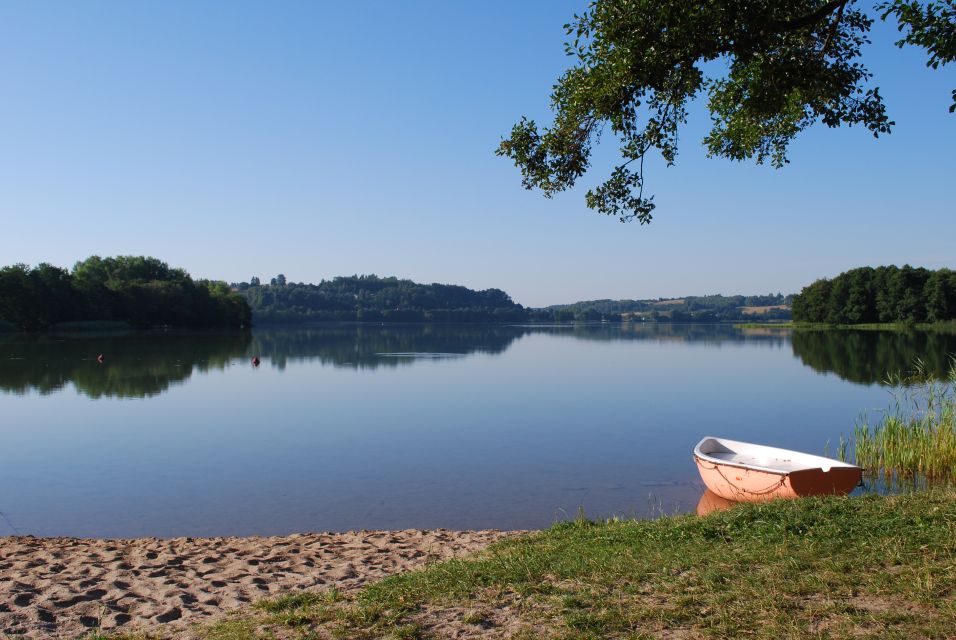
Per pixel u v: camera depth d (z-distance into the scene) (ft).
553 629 20.17
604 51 30.50
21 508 49.88
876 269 403.95
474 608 22.50
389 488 55.52
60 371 155.33
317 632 21.16
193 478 59.26
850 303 402.31
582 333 472.85
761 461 53.42
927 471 54.70
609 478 57.98
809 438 77.05
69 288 331.16
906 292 372.99
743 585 22.26
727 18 28.32
